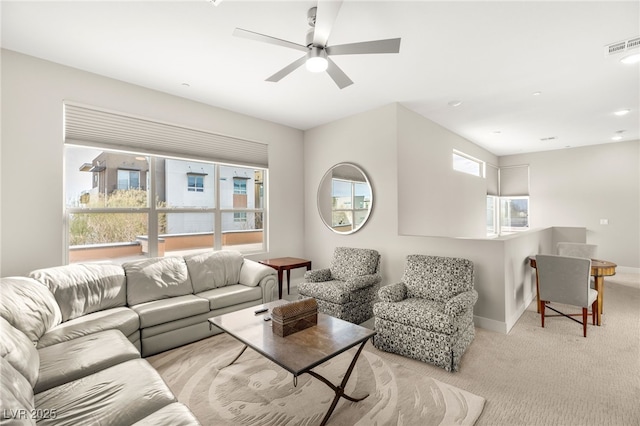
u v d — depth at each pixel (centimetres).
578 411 188
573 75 311
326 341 190
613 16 216
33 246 269
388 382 221
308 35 206
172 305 275
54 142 279
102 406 136
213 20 221
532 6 206
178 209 372
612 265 345
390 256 386
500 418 182
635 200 585
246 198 479
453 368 233
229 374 232
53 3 201
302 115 432
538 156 689
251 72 302
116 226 333
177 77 312
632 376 226
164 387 152
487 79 320
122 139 319
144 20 220
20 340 165
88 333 218
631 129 507
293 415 186
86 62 280
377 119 401
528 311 373
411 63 286
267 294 355
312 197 488
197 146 378
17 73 261
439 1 201
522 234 389
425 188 441
